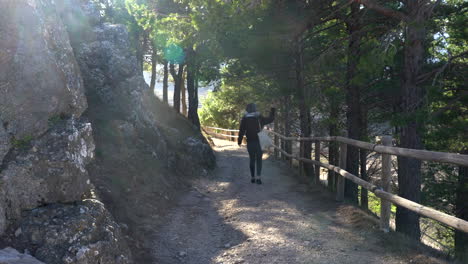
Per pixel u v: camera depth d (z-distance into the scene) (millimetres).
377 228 4461
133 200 5488
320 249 4086
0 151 2953
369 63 6242
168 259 4113
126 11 15031
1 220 2852
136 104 8188
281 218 5414
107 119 7066
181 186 7777
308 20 8398
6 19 3086
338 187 6117
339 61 9070
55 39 3770
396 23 7336
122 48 8617
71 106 3773
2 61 3023
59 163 3225
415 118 6188
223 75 12180
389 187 4312
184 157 9586
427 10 6133
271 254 4074
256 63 10477
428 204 11773
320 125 14898
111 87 7738
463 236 9352
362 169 13414
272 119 8570
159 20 9648
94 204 3494
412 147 6590
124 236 4227
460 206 10969
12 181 2990
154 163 7262
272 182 8797
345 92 9586
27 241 2930
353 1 7129
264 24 8844
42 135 3322
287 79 11500
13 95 3094
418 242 3969
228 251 4316
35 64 3293
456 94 7785
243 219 5516
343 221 5016
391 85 9789
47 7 3828
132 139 7250
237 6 7836
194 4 8359
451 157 2982
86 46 7633
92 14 8609
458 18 7547
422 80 6543
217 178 9703
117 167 5957
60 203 3273
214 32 8219
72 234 3061
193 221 5555
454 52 8727
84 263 2965
